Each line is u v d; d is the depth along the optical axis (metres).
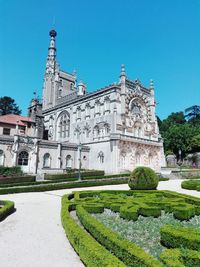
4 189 30.80
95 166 63.22
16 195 29.73
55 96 86.94
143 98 72.44
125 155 62.00
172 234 9.90
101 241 10.44
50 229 14.57
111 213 17.00
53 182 40.38
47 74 91.25
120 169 59.12
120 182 41.69
